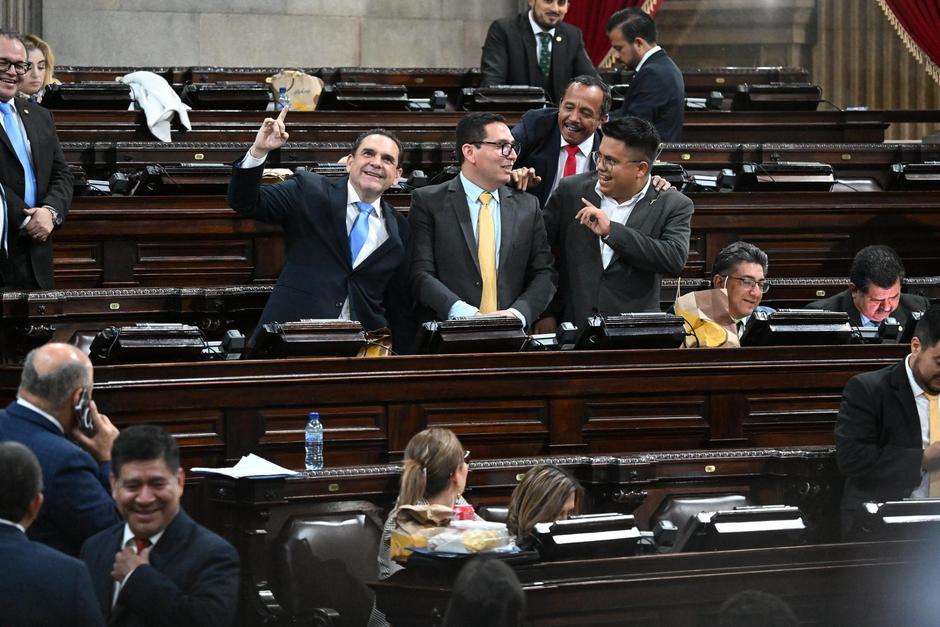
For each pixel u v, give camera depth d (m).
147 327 9.64
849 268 15.25
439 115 16.58
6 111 12.23
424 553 7.34
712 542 7.95
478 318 10.37
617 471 9.49
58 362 7.34
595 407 10.45
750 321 11.05
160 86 15.92
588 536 7.62
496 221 11.20
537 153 12.51
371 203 10.82
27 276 12.14
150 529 6.87
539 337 10.66
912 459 9.10
